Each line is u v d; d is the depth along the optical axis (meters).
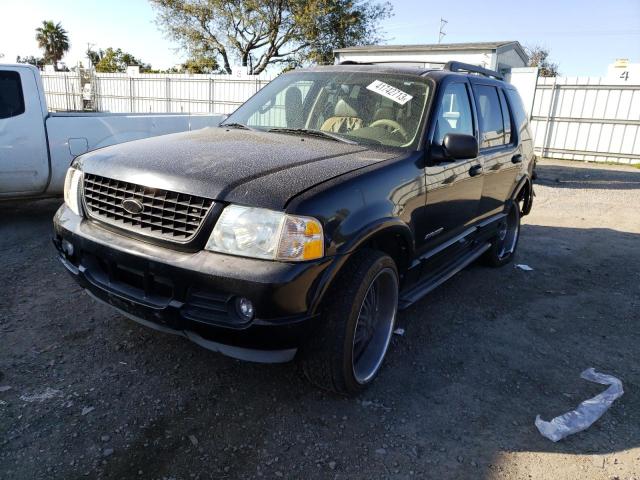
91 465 2.29
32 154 5.76
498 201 4.89
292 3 25.92
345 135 3.51
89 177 2.93
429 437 2.66
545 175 13.16
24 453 2.33
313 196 2.46
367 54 15.70
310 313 2.45
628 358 3.66
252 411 2.76
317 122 3.70
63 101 22.33
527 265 5.75
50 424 2.53
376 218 2.76
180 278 2.43
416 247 3.37
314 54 27.39
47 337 3.36
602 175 13.55
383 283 3.05
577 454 2.60
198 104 20.25
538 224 7.91
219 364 3.17
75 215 3.00
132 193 2.67
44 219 6.20
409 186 3.10
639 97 15.23
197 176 2.54
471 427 2.76
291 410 2.79
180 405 2.76
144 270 2.54
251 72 28.86
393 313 3.19
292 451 2.48
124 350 3.26
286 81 4.18
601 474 2.46
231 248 2.39
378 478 2.36
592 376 3.37
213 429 2.60
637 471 2.49
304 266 2.38
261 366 3.18
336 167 2.81
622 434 2.78
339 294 2.63
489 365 3.44
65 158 5.98
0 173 5.63
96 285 2.76
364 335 3.01
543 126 16.86
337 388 2.80
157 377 3.00
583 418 2.88
